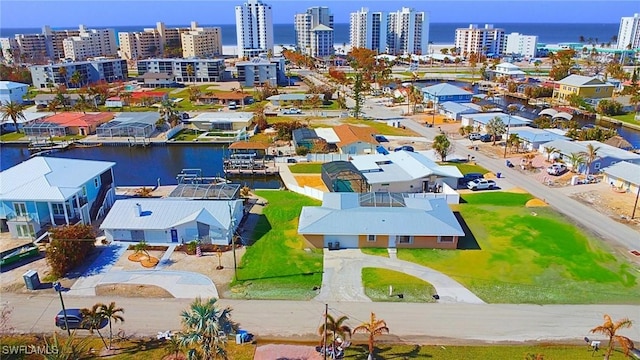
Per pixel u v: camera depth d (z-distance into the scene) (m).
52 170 65.56
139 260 52.94
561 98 160.12
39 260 53.44
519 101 167.88
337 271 50.78
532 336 40.19
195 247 54.81
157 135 115.56
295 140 100.56
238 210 62.44
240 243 57.28
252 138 111.44
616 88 175.88
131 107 154.88
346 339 39.38
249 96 170.00
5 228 61.19
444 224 56.12
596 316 42.97
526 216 64.81
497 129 103.19
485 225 62.16
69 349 34.50
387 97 171.75
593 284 48.12
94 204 66.12
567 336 40.19
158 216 57.88
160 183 83.75
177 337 33.59
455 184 77.00
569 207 67.94
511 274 50.06
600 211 66.44
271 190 76.69
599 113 136.25
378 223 56.41
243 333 39.53
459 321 42.28
